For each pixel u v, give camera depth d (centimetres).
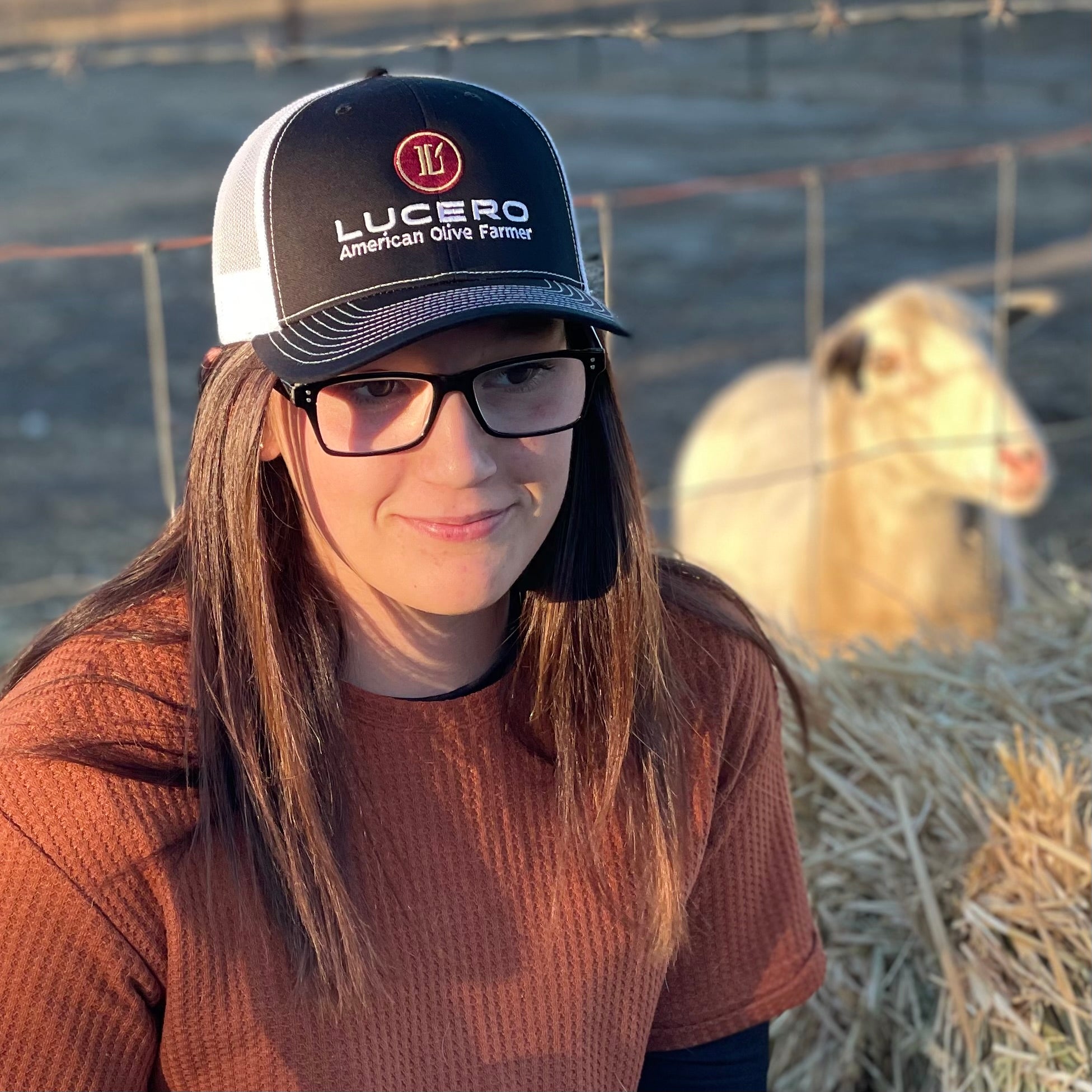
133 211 1266
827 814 204
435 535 130
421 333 120
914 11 241
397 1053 137
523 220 129
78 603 145
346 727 137
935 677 226
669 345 870
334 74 2045
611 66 2059
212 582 134
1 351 905
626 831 146
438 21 2211
